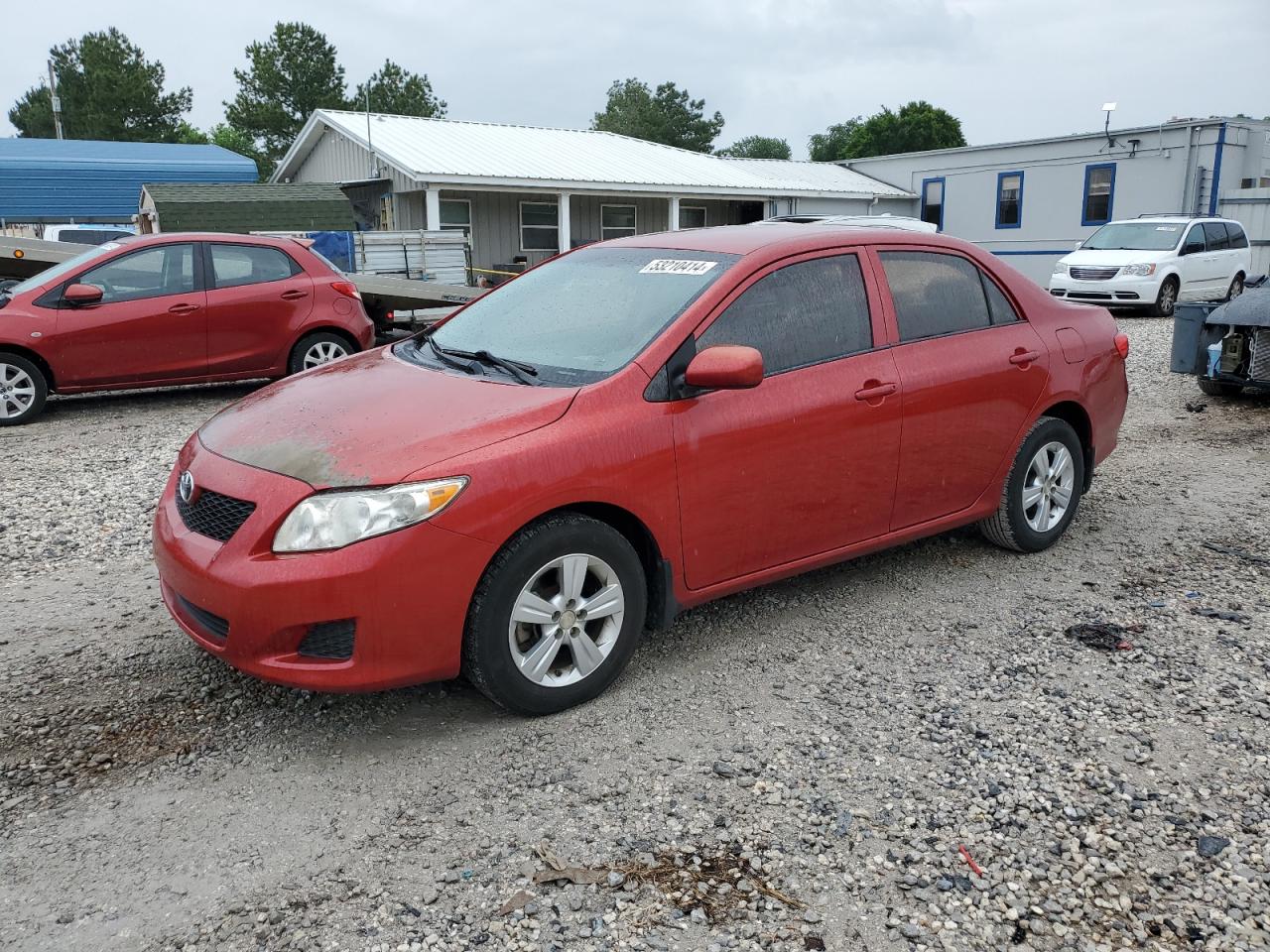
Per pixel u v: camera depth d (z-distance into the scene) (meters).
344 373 4.03
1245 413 8.95
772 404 3.83
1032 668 3.88
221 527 3.21
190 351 9.18
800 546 4.06
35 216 25.19
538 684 3.41
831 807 2.98
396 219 21.80
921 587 4.72
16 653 3.99
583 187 21.91
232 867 2.71
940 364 4.39
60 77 69.56
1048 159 25.77
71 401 9.92
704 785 3.09
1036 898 2.61
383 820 2.92
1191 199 23.12
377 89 62.22
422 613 3.10
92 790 3.05
